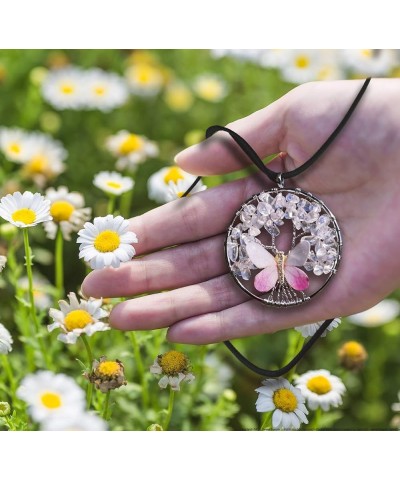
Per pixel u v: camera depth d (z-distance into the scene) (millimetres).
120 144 652
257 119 530
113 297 508
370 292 514
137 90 773
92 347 542
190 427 561
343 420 610
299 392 498
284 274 508
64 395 493
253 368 500
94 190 717
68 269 668
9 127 750
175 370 497
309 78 720
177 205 523
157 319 499
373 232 514
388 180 515
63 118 767
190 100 791
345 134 516
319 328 508
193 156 529
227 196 526
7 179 671
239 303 510
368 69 702
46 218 499
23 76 781
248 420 559
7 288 615
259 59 733
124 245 491
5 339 501
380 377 634
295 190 514
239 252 512
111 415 542
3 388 522
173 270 514
